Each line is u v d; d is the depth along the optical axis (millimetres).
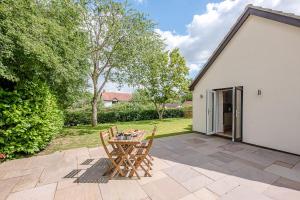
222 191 3271
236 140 7109
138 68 12656
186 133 9133
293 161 4828
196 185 3496
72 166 4551
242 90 6938
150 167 4332
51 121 6730
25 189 3398
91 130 10812
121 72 13328
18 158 5195
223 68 7777
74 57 6793
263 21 6172
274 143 5898
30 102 5387
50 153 5711
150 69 15383
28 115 5352
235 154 5473
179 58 17047
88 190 3338
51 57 5148
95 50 12188
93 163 4762
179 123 13805
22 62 5043
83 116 14359
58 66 5574
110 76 13547
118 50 11992
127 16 11688
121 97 43094
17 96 5055
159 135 8703
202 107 8969
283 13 5461
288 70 5512
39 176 3965
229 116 9664
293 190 3287
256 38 6426
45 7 5887
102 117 15344
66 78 6750
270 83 6008
